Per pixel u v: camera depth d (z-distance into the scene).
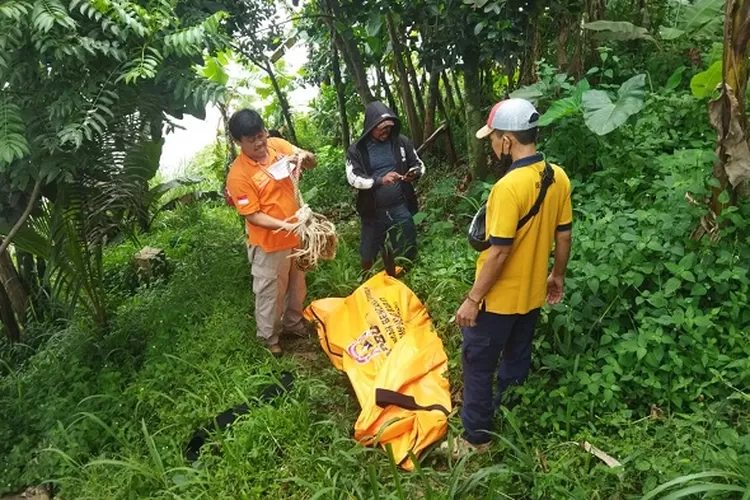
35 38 3.40
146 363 4.11
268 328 4.02
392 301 3.97
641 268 3.28
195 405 3.58
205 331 4.27
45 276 4.57
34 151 3.72
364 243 4.68
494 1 4.43
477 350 2.85
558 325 3.21
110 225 4.46
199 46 3.87
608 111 4.00
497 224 2.53
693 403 2.86
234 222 6.75
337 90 6.79
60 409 3.82
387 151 4.46
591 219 3.79
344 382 3.74
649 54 5.10
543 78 4.67
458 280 4.14
